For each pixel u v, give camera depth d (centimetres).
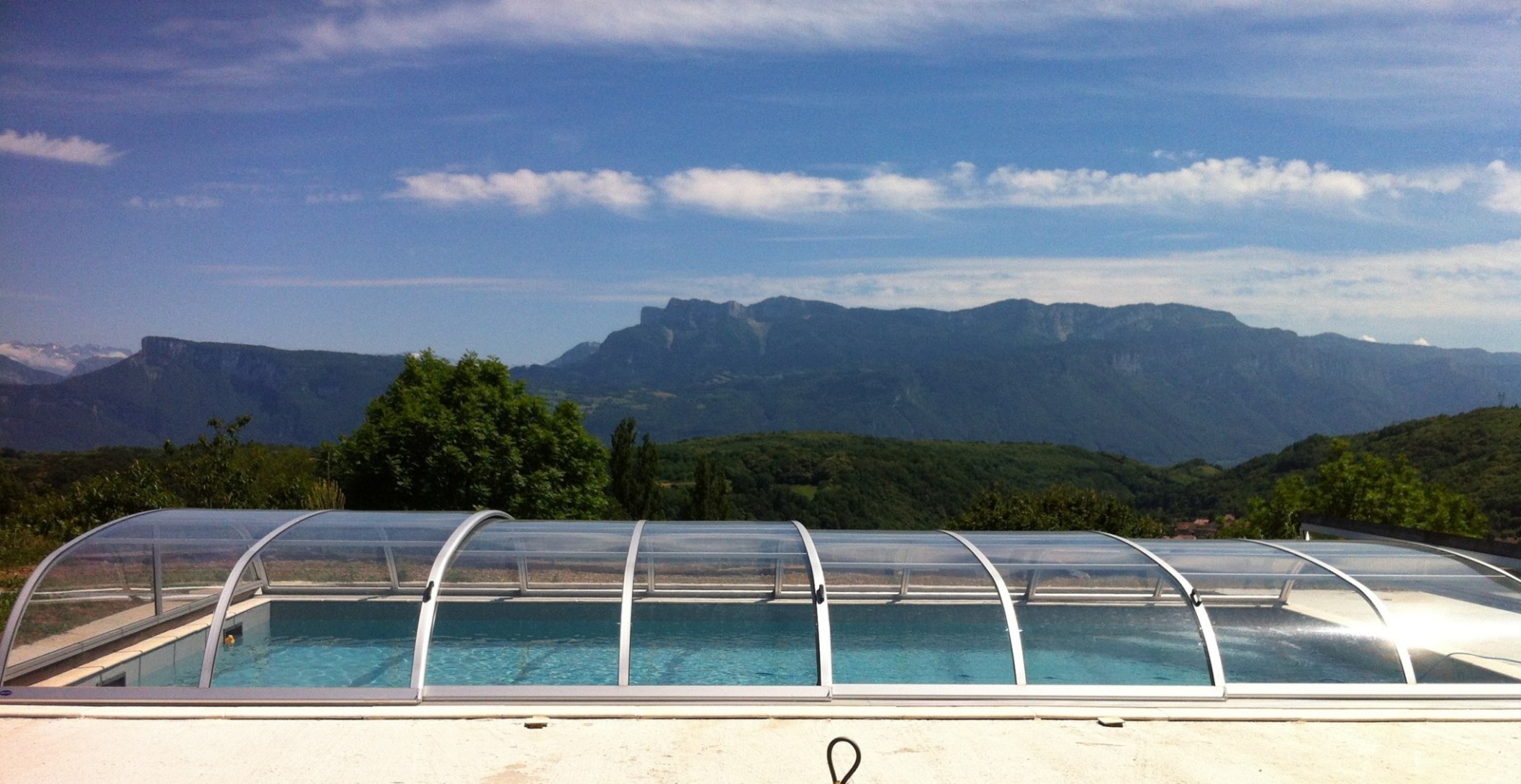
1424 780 643
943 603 921
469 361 2047
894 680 818
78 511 1722
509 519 1089
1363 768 663
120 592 888
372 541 886
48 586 831
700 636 891
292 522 947
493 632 923
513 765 643
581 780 620
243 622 991
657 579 977
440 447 1842
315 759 648
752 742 692
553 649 880
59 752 658
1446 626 848
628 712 743
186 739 683
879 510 9244
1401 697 807
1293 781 639
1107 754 682
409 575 966
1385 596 888
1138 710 776
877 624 892
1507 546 1094
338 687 812
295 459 2320
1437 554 978
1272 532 2834
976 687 792
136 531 910
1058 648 849
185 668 909
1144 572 902
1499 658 826
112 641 876
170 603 948
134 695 761
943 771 646
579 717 738
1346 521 1372
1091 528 2189
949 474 10550
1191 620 845
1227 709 781
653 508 3678
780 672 828
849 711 752
